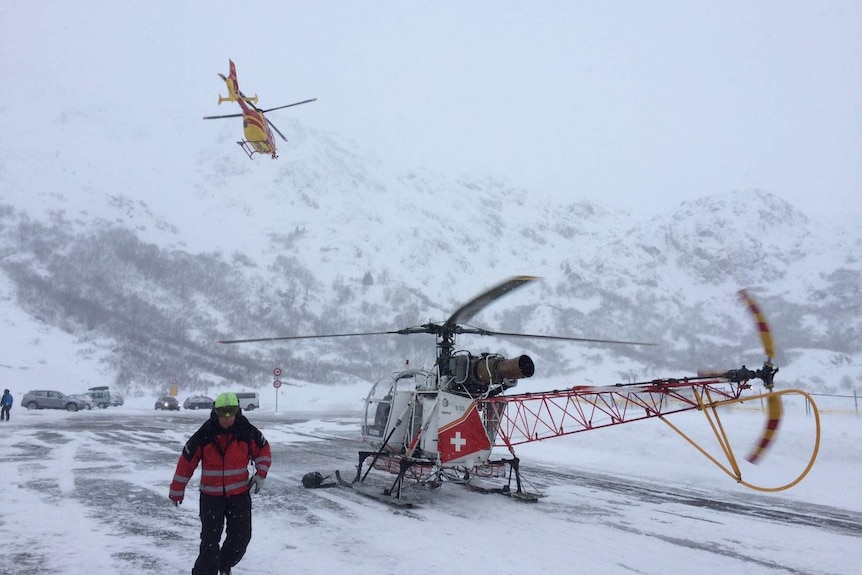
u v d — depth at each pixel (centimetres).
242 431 475
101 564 561
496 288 718
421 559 598
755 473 1196
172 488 456
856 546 688
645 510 877
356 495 945
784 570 594
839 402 3503
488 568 573
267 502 881
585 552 639
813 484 1093
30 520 730
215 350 6194
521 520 793
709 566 600
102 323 6131
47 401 3400
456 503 902
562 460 1477
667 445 1439
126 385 5038
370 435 1034
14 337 5247
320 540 666
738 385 784
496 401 912
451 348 953
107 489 940
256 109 2875
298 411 3881
